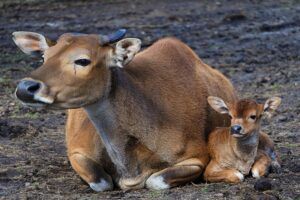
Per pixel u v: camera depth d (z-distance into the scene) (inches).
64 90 1035.3
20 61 2021.4
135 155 1097.4
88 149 1118.4
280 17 2605.8
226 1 2928.2
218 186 1115.3
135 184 1107.9
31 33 1099.3
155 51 1179.9
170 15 2637.8
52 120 1529.3
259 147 1208.2
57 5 2787.9
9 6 2741.1
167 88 1134.4
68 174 1218.6
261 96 1701.5
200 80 1187.3
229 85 1277.1
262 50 2175.2
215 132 1153.4
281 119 1507.1
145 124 1091.9
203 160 1136.2
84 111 1141.7
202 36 2346.2
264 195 1068.5
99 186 1109.7
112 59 1061.8
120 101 1075.9
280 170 1189.1
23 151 1343.5
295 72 1919.3
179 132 1116.5
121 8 2763.3
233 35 2357.3
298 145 1347.2
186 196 1077.8
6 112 1572.3
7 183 1184.8
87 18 2573.8
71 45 1050.1
